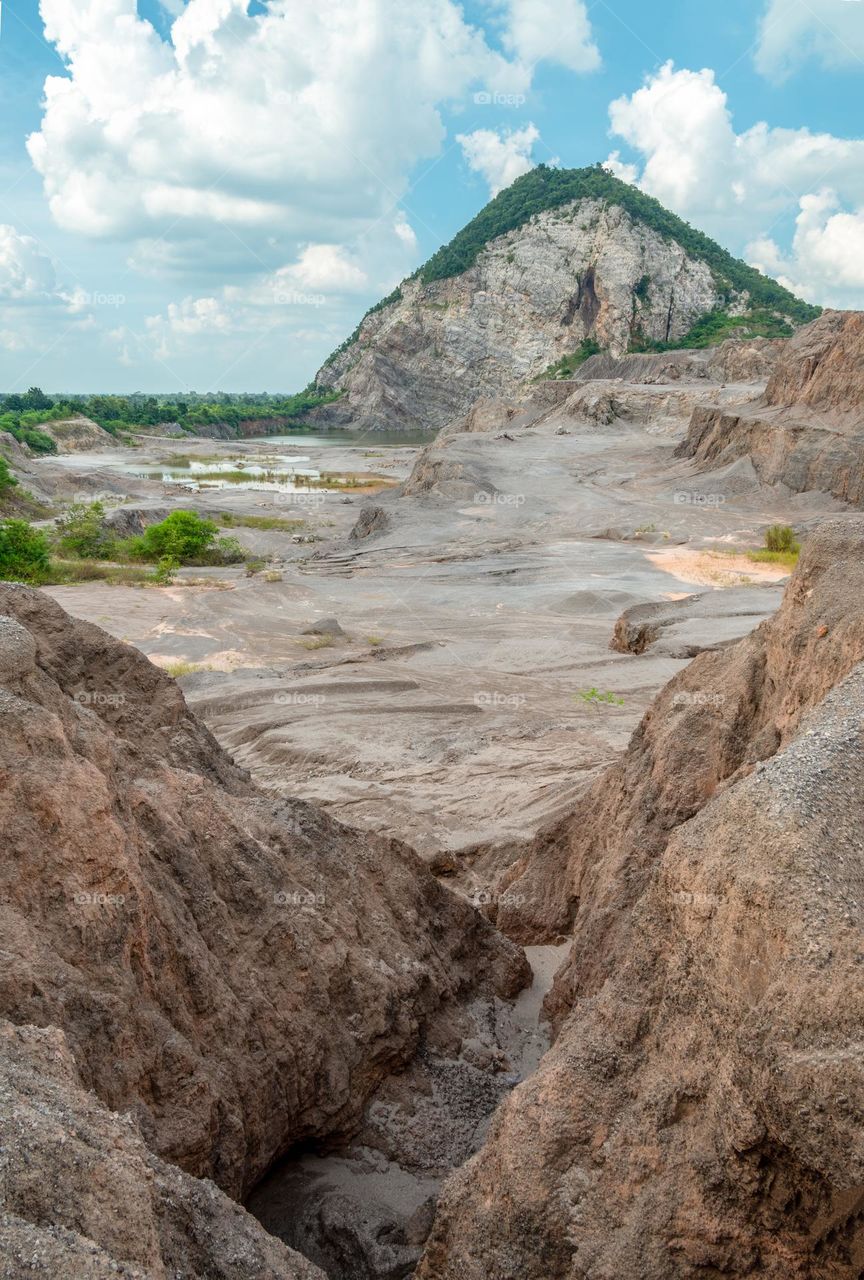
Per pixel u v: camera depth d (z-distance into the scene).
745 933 4.65
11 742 6.27
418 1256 6.45
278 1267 4.77
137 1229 3.81
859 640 7.11
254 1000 6.93
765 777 5.05
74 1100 4.38
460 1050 8.70
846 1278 4.27
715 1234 4.47
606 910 8.80
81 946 5.84
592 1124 5.09
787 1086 4.07
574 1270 4.75
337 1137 7.41
